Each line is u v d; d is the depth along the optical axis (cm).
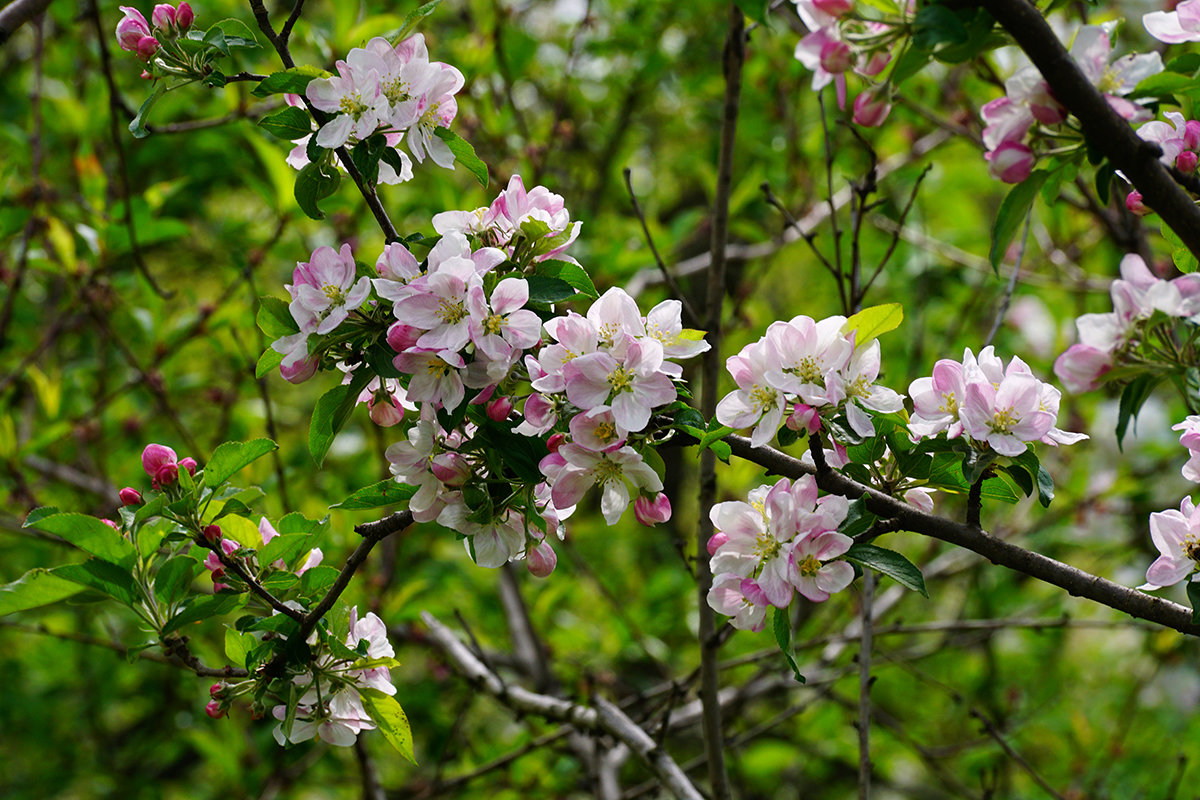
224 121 386
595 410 174
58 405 454
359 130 192
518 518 198
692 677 332
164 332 445
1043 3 176
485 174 212
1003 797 542
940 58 164
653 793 368
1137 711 568
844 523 183
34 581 200
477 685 342
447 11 588
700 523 294
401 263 187
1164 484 560
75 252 441
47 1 258
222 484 209
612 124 645
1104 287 468
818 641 367
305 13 538
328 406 195
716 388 296
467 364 183
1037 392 182
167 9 199
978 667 586
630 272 477
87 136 461
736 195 491
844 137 513
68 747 614
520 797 439
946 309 566
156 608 212
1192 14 189
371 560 472
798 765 654
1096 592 180
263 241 487
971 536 185
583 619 562
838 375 181
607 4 614
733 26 293
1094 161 163
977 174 568
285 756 471
